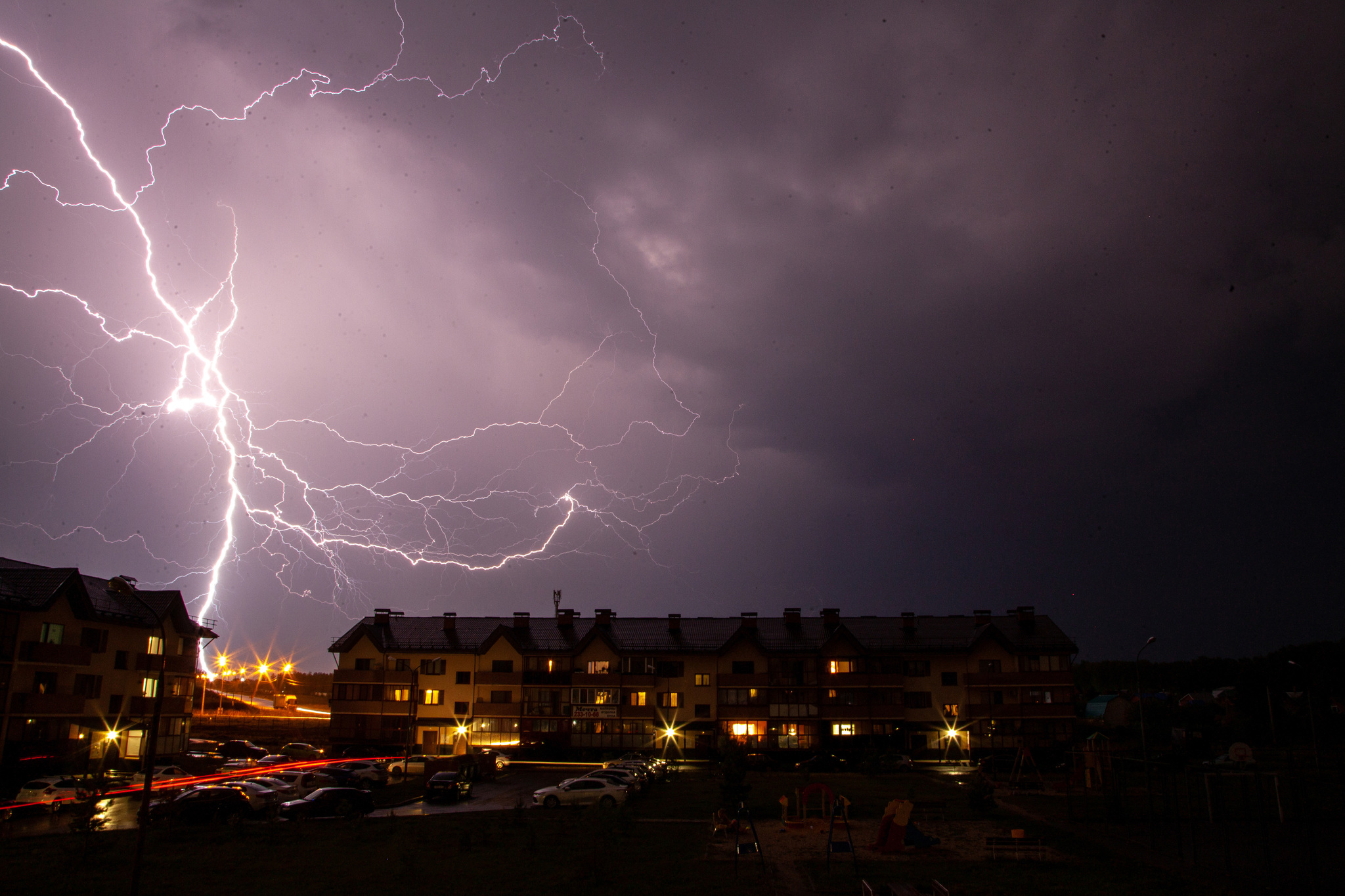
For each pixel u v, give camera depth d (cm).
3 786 4109
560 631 7231
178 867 2336
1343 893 2091
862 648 6731
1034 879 2252
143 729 5062
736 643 6831
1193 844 2467
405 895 2042
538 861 2455
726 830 2952
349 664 6938
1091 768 4322
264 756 5841
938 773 5472
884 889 1992
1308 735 6938
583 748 6644
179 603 5522
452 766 5119
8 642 4294
